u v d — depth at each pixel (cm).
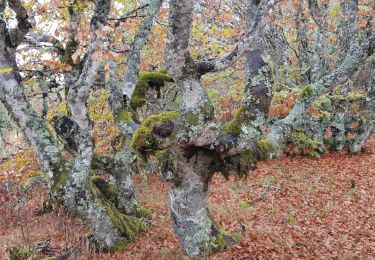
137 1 833
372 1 1173
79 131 590
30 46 706
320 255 618
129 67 691
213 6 1045
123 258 609
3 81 555
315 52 1212
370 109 1331
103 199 662
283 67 1302
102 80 827
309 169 1191
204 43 952
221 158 532
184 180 559
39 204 860
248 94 511
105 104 851
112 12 812
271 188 1016
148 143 450
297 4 1201
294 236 698
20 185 889
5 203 842
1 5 530
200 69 455
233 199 940
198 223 585
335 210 849
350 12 1072
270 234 698
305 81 1295
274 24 1219
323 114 1326
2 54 544
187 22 390
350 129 1383
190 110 458
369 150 1404
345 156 1348
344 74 571
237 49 470
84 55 675
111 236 643
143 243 671
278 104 1056
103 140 871
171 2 380
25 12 524
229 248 612
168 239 691
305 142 1329
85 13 734
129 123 647
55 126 640
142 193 1002
